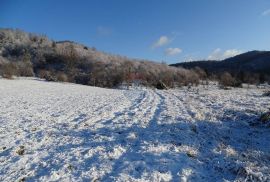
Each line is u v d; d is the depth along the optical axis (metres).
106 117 16.61
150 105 22.27
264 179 7.21
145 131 12.90
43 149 10.09
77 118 15.98
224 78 63.16
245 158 9.02
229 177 7.64
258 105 20.33
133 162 8.62
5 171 8.11
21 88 37.06
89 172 7.98
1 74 62.00
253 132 12.94
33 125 13.79
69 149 10.04
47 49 111.88
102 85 62.38
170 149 10.01
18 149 9.98
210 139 11.59
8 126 13.48
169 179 7.54
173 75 73.31
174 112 18.23
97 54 110.44
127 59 112.69
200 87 58.38
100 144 10.66
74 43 131.75
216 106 20.77
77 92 35.06
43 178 7.61
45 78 66.06
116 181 7.36
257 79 70.75
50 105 21.20
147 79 67.31
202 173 7.91
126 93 35.56
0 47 117.12
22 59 100.25
